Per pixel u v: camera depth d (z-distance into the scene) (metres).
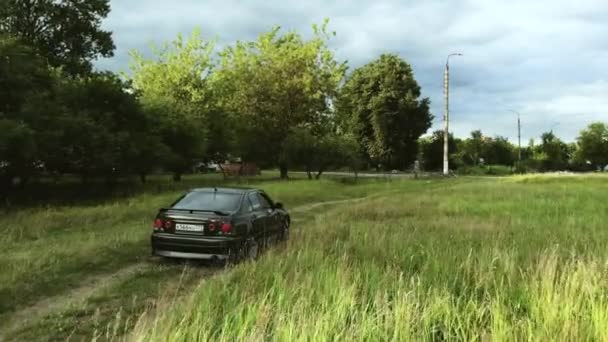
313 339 4.24
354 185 37.91
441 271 6.68
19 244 10.54
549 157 77.94
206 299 5.38
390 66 75.00
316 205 23.86
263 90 45.28
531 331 4.45
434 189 30.42
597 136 80.56
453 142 81.81
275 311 5.06
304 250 8.03
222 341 4.40
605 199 20.02
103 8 37.25
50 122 20.59
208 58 48.03
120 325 6.00
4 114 19.61
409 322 4.64
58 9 35.47
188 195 10.70
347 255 7.56
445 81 54.41
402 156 75.31
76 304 6.82
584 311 4.93
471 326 4.94
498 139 84.06
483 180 41.59
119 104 25.86
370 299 5.50
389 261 7.49
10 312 6.53
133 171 27.69
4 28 33.00
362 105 75.50
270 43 47.25
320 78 46.34
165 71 47.19
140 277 8.57
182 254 9.41
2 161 20.03
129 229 13.09
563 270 6.05
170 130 33.38
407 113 74.25
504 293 5.65
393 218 15.85
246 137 45.97
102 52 38.41
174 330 4.49
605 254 7.32
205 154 39.94
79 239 11.26
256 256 10.24
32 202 21.92
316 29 46.91
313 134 46.41
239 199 10.45
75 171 24.50
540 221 13.56
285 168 45.53
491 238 9.69
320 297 5.36
